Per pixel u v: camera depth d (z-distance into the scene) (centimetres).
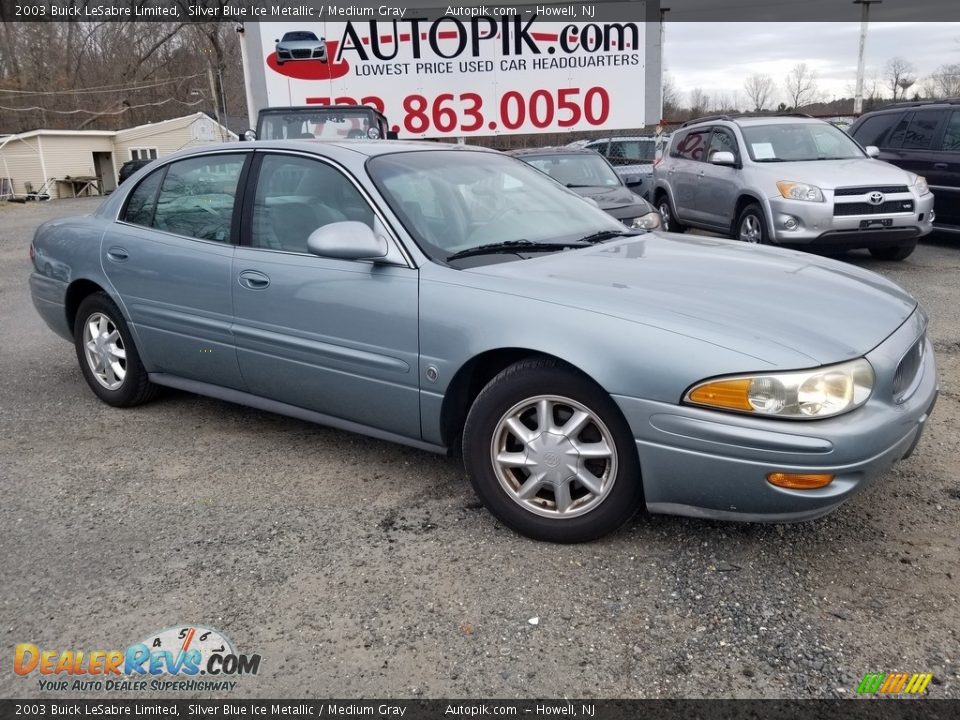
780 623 252
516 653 241
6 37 4159
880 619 253
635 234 398
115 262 438
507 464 304
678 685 227
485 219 366
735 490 265
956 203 960
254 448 404
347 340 342
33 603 271
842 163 890
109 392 466
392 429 344
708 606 261
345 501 342
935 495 333
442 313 312
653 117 1355
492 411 303
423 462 382
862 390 265
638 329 273
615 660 237
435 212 352
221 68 3744
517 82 1335
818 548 294
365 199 347
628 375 271
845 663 233
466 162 402
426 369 318
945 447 382
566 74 1334
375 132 1095
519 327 292
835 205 821
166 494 353
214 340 396
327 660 240
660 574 279
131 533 318
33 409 472
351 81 1329
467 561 292
